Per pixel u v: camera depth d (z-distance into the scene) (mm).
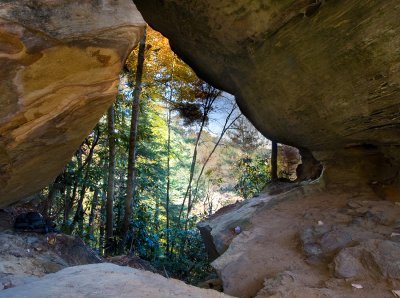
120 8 2451
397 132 3912
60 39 2193
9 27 1972
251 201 6438
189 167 14914
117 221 8172
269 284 3125
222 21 4414
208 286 4391
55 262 4090
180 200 15758
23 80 2264
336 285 2908
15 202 4711
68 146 3465
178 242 8664
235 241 4391
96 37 2359
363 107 3711
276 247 3973
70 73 2455
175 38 5844
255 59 4574
